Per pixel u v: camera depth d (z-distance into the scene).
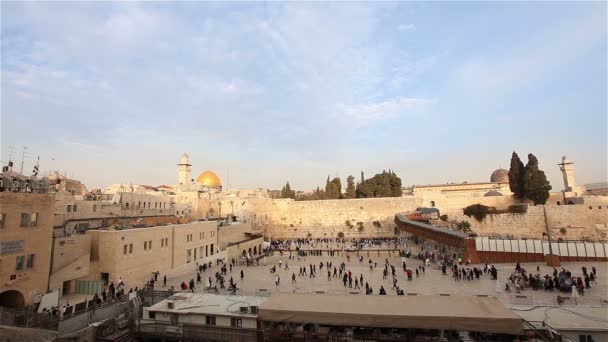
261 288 36.56
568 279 32.31
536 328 17.42
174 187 123.38
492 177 115.31
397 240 78.06
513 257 48.97
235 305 21.88
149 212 67.31
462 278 39.03
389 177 103.12
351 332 18.06
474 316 15.55
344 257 61.88
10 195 26.92
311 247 76.12
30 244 28.41
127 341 20.05
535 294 30.69
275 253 69.69
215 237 60.94
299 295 19.86
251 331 18.39
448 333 17.41
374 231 86.81
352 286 36.72
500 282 36.28
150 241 42.62
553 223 69.62
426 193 83.62
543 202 72.06
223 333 18.95
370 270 46.75
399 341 16.69
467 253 49.16
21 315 22.89
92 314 23.91
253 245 73.88
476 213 75.75
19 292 27.30
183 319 20.92
